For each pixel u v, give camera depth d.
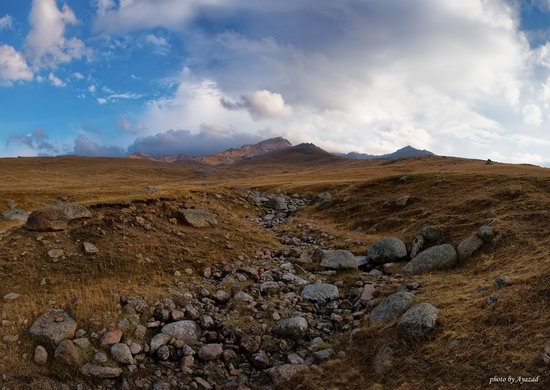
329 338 14.99
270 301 17.73
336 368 12.69
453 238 25.02
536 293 12.66
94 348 13.41
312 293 18.62
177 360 13.73
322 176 121.25
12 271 17.70
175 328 14.86
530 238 20.80
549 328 10.91
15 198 52.03
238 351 14.34
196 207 30.03
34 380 11.80
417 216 33.41
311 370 12.75
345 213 42.34
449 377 10.48
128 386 12.30
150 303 16.45
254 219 40.81
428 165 141.50
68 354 12.70
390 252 23.77
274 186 72.88
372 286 19.00
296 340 14.80
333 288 19.06
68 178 190.88
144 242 22.14
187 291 18.25
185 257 21.84
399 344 12.46
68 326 14.00
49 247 19.83
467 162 140.12
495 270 18.38
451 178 43.69
